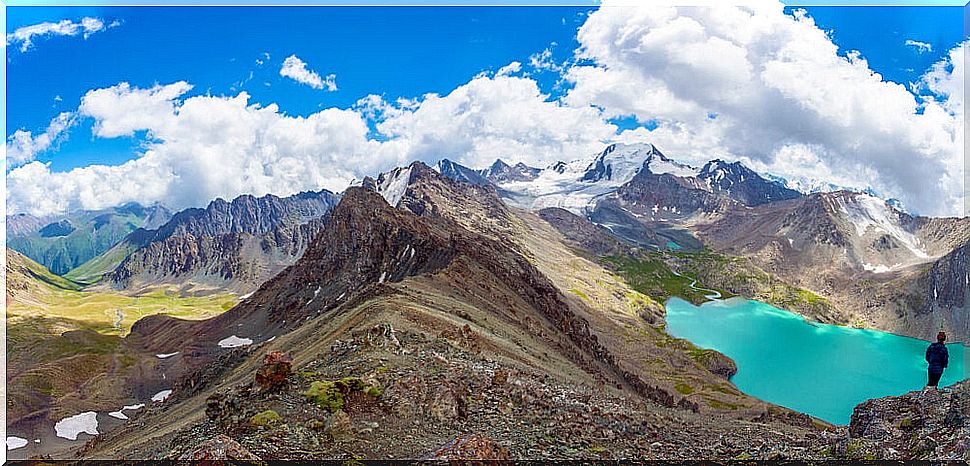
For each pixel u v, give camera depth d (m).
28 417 171.50
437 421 31.95
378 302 78.38
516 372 48.53
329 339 65.44
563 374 68.88
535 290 167.00
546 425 33.34
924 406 28.70
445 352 48.88
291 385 34.50
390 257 193.88
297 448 26.70
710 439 35.94
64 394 194.25
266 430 28.48
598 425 34.88
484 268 155.38
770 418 97.50
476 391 37.31
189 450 26.97
